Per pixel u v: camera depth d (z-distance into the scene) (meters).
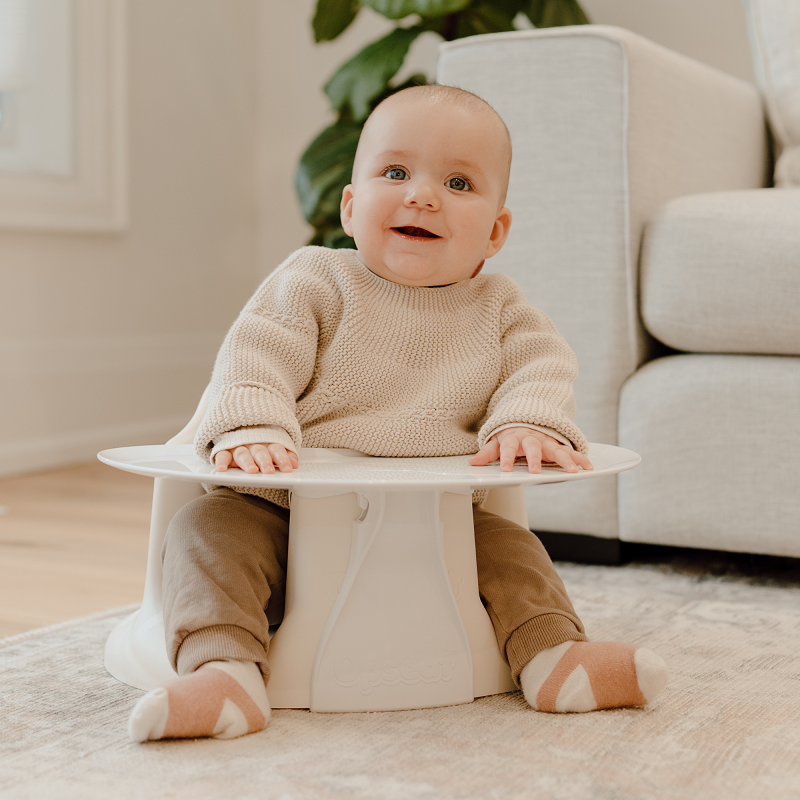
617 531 1.37
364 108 2.10
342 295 0.95
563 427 0.82
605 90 1.36
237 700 0.73
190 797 0.63
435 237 0.93
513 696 0.85
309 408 0.92
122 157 2.41
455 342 0.96
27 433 2.21
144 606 0.91
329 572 0.81
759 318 1.26
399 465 0.80
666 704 0.81
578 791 0.64
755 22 1.73
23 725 0.75
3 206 2.12
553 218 1.39
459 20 2.22
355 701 0.80
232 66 2.83
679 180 1.47
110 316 2.44
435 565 0.82
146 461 0.79
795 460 1.25
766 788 0.65
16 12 2.20
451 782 0.65
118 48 2.39
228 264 2.86
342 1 2.26
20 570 1.33
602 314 1.36
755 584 1.29
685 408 1.30
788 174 1.68
